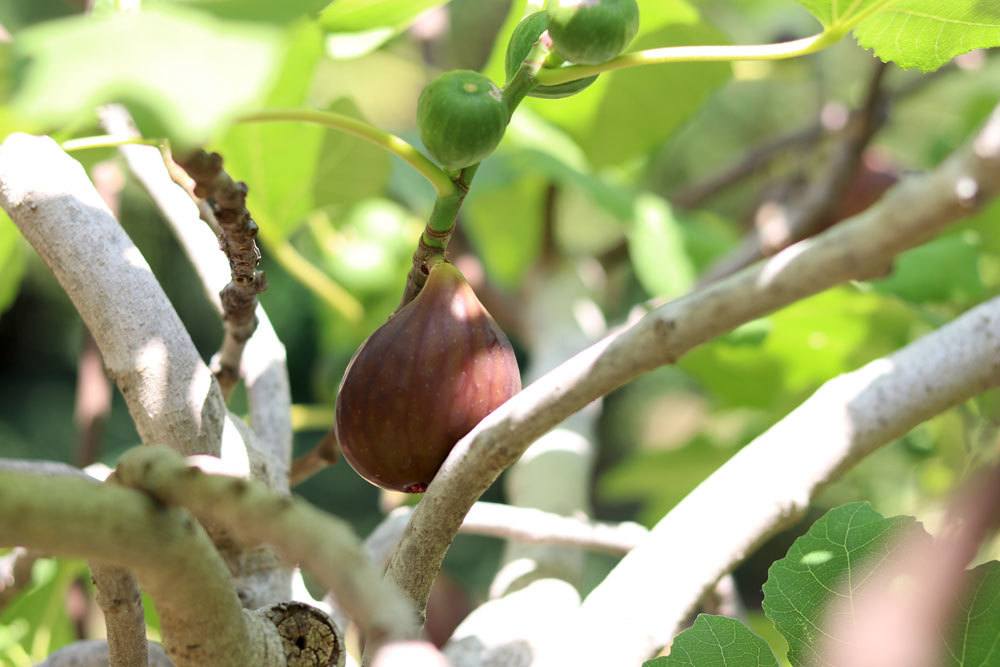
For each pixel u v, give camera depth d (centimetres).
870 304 95
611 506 286
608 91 98
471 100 48
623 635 56
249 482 42
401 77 174
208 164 48
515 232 125
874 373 59
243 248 51
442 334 51
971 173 46
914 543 54
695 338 48
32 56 36
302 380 293
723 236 126
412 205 124
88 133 63
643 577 57
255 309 60
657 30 83
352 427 52
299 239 136
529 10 56
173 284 299
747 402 105
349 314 115
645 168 139
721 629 54
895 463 123
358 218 127
